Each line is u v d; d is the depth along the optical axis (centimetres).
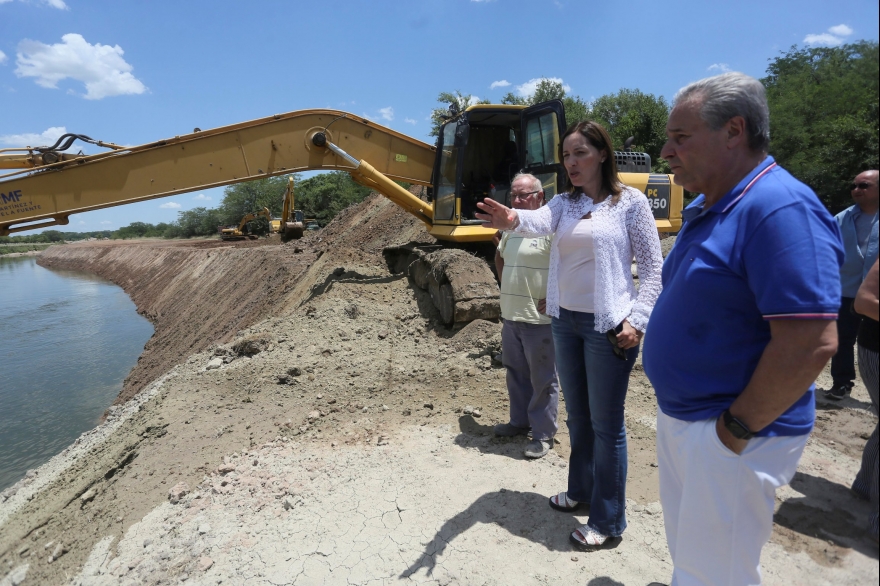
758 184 159
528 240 352
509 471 350
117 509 382
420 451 386
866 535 149
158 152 889
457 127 824
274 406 509
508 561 267
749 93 160
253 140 927
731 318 164
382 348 666
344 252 1284
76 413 1137
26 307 2727
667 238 992
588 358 263
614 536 274
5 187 844
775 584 160
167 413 526
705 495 171
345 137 970
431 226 1006
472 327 664
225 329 1350
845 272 199
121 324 2197
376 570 267
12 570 382
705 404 172
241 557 287
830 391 306
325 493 338
